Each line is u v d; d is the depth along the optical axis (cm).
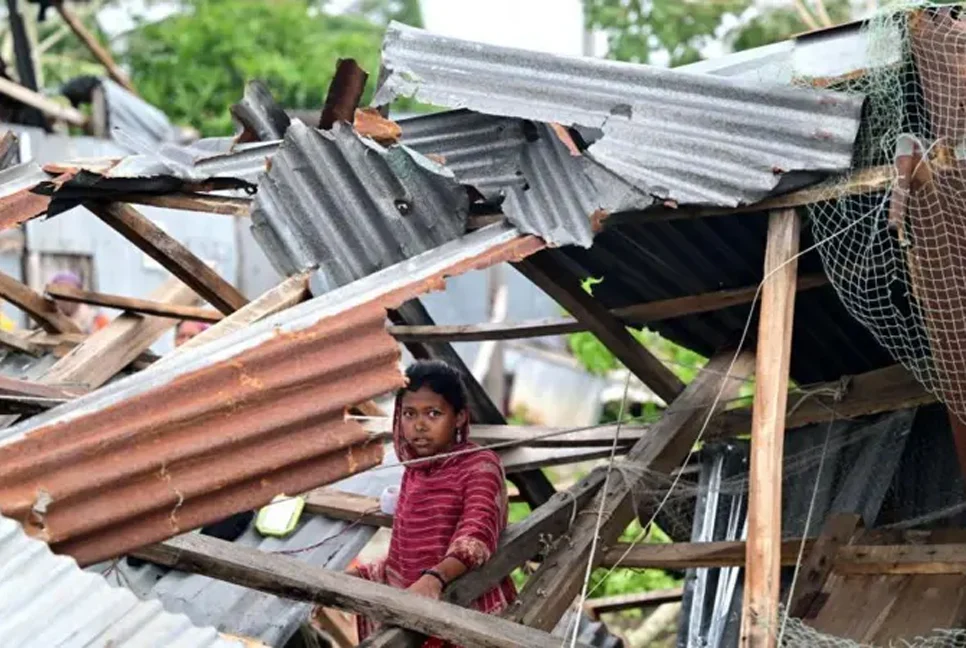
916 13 299
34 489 224
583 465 1169
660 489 406
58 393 330
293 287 301
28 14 1478
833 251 338
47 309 553
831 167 304
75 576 207
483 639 291
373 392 256
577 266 410
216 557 309
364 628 395
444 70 321
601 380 1577
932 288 309
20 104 1280
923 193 297
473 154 340
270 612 386
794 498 450
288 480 247
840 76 318
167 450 236
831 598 368
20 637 193
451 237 322
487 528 355
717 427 449
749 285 407
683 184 300
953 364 320
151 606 205
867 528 401
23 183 351
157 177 353
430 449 373
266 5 2078
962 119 295
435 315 1705
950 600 347
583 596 303
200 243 1459
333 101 343
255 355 249
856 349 439
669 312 413
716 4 1452
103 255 1304
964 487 408
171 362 253
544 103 313
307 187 325
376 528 440
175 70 1956
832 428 451
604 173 306
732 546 366
